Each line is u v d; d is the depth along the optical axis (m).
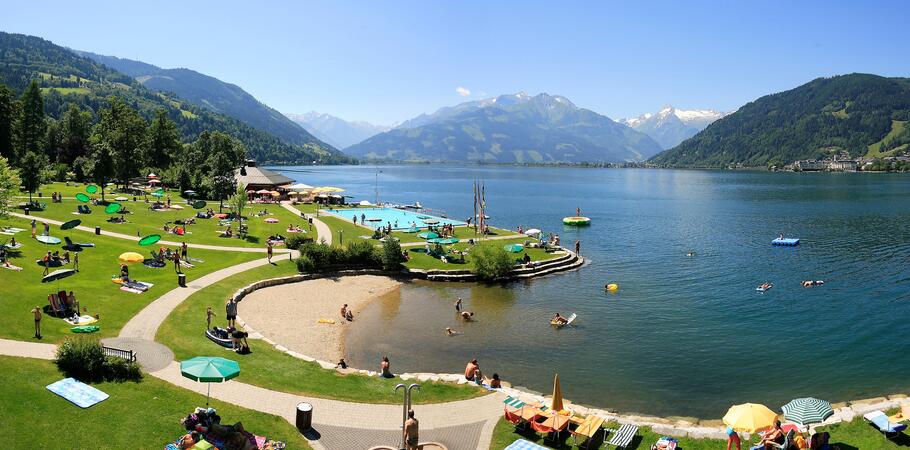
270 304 57.66
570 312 61.53
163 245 72.25
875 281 76.38
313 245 71.94
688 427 34.06
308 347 47.47
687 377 44.03
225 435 27.14
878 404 36.03
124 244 68.81
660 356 48.44
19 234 65.06
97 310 45.12
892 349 50.19
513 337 52.94
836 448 29.19
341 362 40.56
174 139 174.88
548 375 43.91
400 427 31.11
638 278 78.44
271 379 36.16
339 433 30.00
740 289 72.25
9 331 36.69
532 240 97.00
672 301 66.38
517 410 32.50
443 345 50.31
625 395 40.56
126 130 128.75
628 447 30.34
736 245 107.19
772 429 29.59
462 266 78.06
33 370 31.03
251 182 151.00
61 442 25.27
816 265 87.44
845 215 155.88
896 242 108.56
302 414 29.95
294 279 67.06
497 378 38.81
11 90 135.12
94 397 29.19
